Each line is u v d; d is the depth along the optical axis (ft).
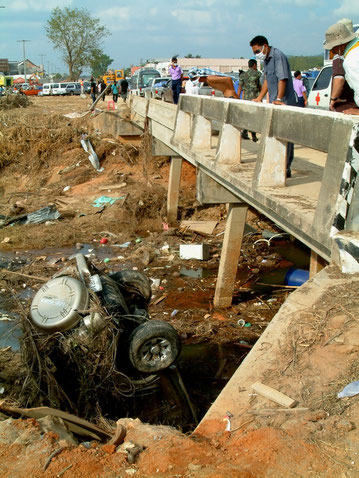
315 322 12.40
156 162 59.57
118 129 61.36
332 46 17.67
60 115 77.00
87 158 62.75
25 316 18.60
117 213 48.11
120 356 20.51
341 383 10.66
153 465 9.73
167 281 33.96
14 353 22.90
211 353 24.32
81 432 12.35
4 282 33.86
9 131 70.54
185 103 32.22
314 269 21.36
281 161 18.81
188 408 19.74
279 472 8.81
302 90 46.06
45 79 294.87
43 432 11.79
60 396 17.38
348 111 15.85
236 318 28.14
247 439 9.77
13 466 10.54
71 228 45.55
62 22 242.78
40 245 42.22
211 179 27.73
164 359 20.21
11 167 66.90
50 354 18.56
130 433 11.33
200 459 9.51
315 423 9.80
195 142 29.17
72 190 56.85
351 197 13.05
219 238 42.65
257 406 10.63
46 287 19.15
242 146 31.65
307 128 15.17
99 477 9.77
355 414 9.87
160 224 46.68
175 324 27.43
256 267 35.76
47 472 10.16
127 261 38.01
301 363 11.45
